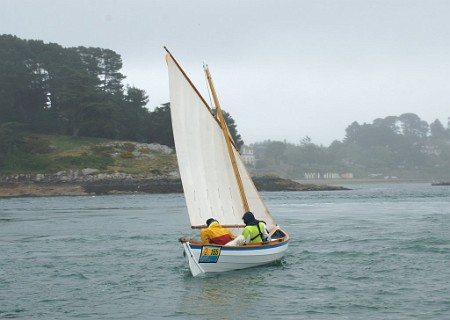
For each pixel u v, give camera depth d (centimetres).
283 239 2431
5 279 2225
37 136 14700
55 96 15688
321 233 3619
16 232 4072
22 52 16250
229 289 1969
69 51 17362
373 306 1723
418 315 1625
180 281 2133
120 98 17112
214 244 2134
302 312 1675
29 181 12331
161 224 4625
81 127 15112
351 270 2273
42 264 2564
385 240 3169
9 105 14812
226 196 2502
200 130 2466
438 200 8175
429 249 2786
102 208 7194
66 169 12744
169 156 14212
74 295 1952
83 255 2831
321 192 12769
